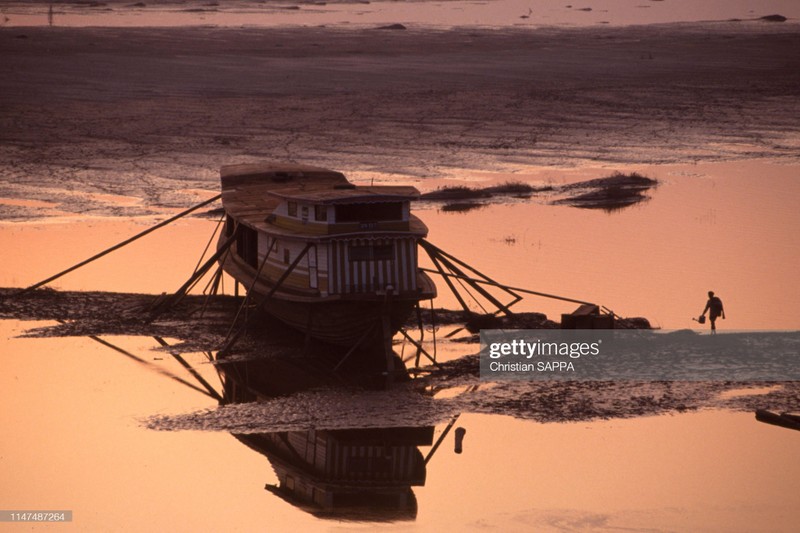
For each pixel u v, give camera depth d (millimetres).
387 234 84438
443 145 184000
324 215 84062
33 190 149375
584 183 160750
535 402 78062
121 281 110000
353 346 86500
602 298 103562
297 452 71312
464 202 149125
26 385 82312
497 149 182625
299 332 94188
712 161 178375
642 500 64250
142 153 172375
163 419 76062
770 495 64750
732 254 121438
